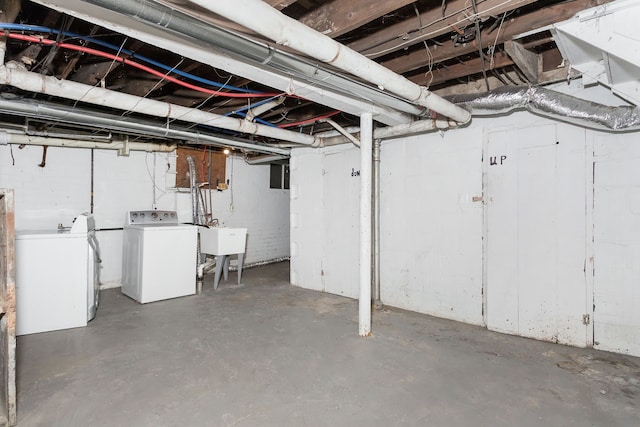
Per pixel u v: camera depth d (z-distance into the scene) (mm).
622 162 2469
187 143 4895
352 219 4184
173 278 4047
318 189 4543
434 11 1921
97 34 2033
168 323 3180
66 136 3621
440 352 2582
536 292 2840
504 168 3000
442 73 2770
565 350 2605
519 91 2439
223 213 5664
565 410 1848
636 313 2438
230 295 4223
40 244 2945
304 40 1562
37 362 2375
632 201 2438
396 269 3797
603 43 1718
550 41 2379
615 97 2473
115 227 4559
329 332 2986
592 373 2242
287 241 6812
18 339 2779
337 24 1891
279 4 1633
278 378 2182
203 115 2865
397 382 2141
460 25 1901
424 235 3547
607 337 2551
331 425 1727
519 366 2354
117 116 2965
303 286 4688
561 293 2725
